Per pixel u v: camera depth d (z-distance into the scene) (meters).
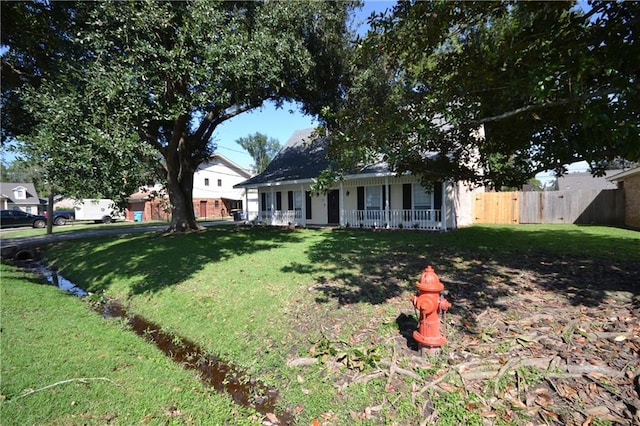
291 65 9.45
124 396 2.85
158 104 6.01
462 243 9.39
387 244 9.72
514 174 5.46
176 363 3.78
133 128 5.72
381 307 4.58
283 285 5.93
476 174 6.03
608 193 14.87
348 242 10.52
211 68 6.45
